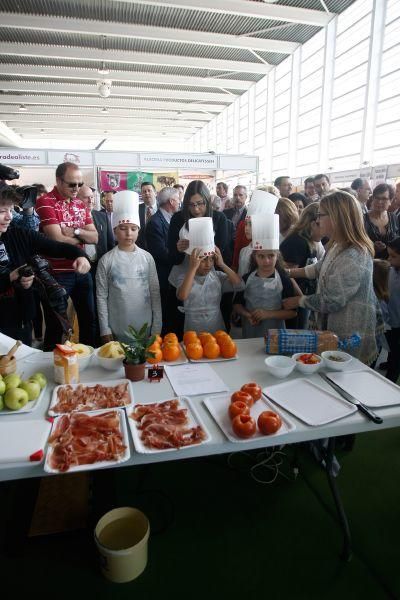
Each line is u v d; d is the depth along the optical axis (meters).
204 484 1.75
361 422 1.10
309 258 2.38
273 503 1.63
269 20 6.78
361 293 1.56
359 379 1.35
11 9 6.12
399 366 2.38
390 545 1.43
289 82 8.44
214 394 1.26
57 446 0.97
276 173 9.49
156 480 1.77
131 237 1.91
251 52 8.18
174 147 19.14
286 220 2.63
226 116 12.50
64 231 2.26
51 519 1.46
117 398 1.20
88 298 2.46
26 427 1.05
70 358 1.28
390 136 6.06
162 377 1.37
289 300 1.77
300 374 1.40
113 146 18.70
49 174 12.93
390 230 3.10
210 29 7.01
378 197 3.00
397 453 1.95
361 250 1.54
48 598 1.23
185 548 1.41
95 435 1.02
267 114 9.43
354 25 6.38
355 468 1.85
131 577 1.27
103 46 7.73
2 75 9.48
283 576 1.31
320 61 7.34
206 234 1.78
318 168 7.68
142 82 9.73
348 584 1.28
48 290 1.48
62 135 17.16
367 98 6.21
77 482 1.61
